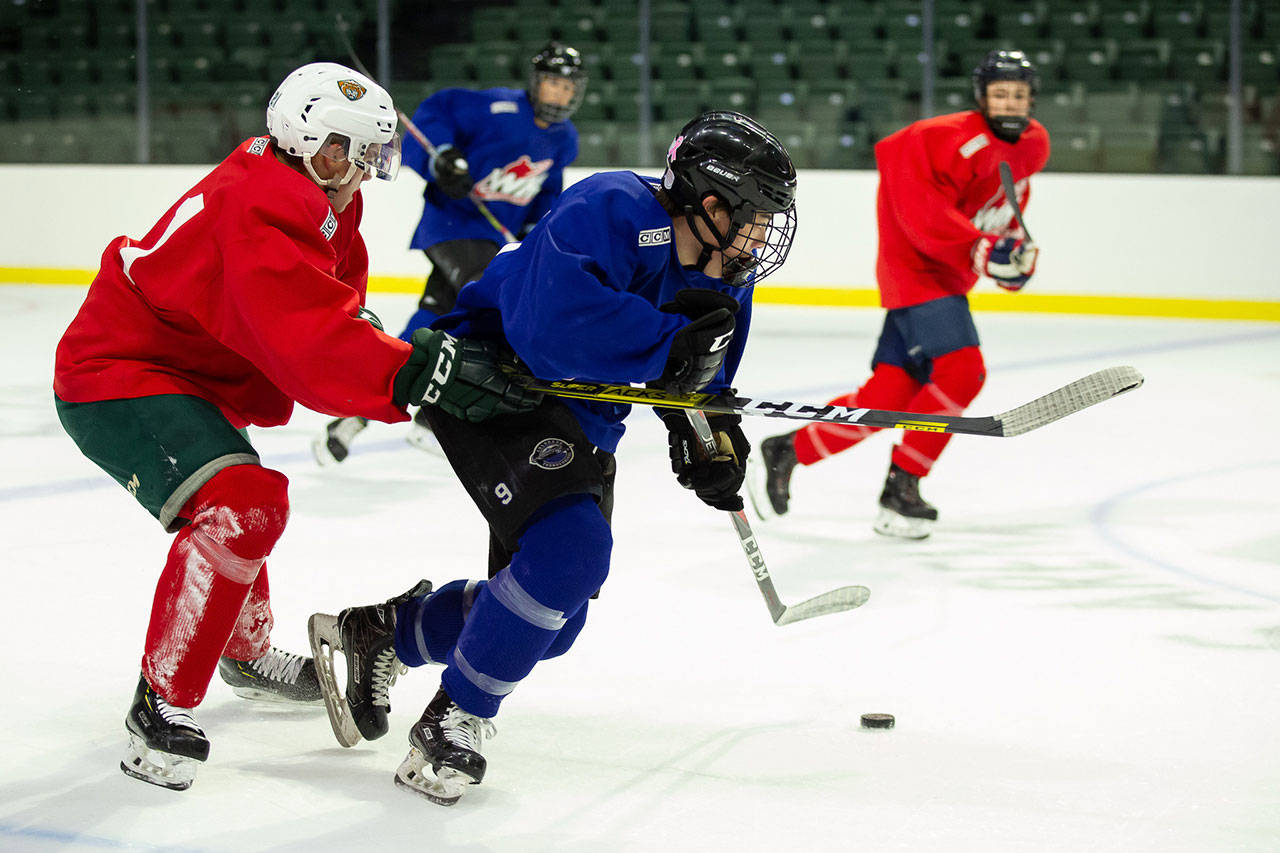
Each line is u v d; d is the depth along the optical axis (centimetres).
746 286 745
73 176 3488
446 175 1659
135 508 1405
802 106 3381
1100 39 3347
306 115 718
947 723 852
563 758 793
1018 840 688
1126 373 687
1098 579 1191
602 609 1091
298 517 1387
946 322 1307
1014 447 1800
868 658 978
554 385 716
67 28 3562
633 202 684
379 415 698
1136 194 3075
